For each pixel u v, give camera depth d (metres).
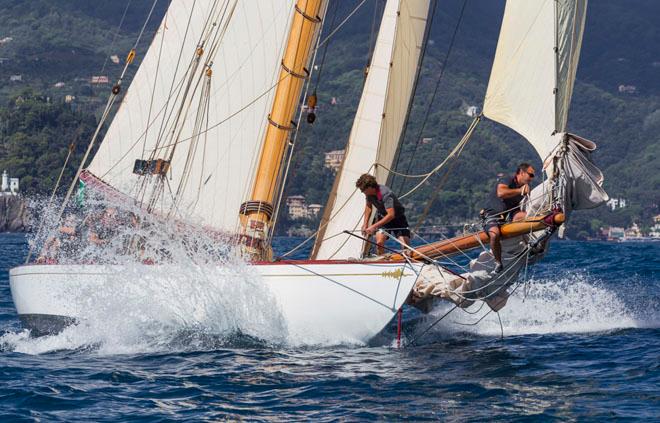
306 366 35.34
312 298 38.69
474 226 40.06
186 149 47.81
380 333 38.88
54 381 33.22
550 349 39.72
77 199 47.09
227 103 47.31
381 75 45.75
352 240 44.62
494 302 41.12
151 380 33.28
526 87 37.25
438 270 39.50
